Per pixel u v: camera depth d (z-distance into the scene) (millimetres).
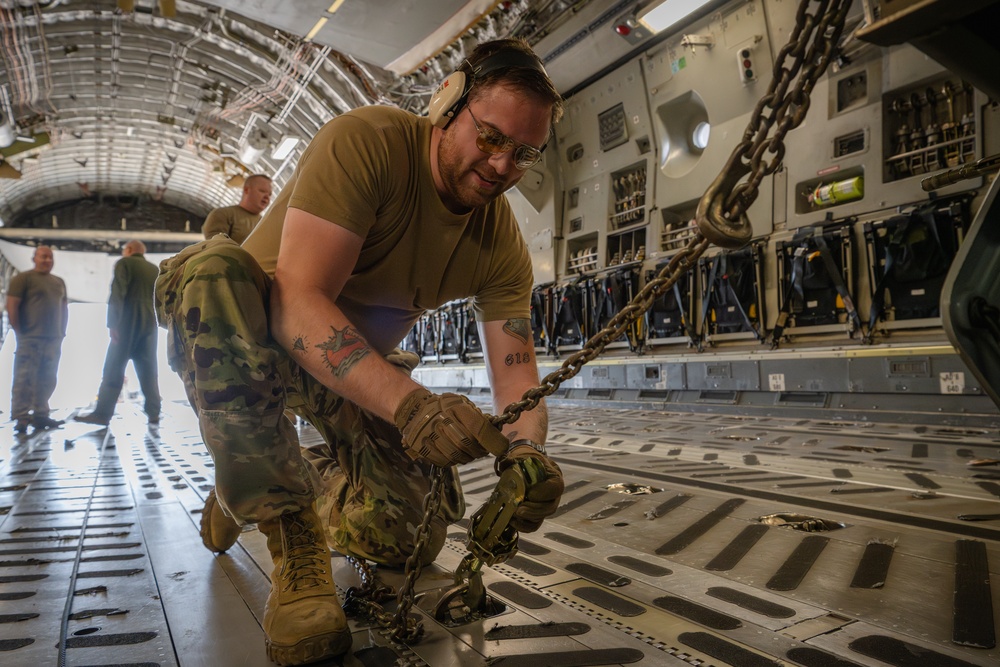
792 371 6574
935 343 5535
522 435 1544
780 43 6859
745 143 1043
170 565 2029
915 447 3963
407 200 1562
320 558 1419
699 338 7590
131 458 4910
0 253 17641
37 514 2908
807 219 6695
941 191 5684
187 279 1407
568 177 9992
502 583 1742
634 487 3068
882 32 891
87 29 10438
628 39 7895
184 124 14234
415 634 1354
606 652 1270
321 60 10531
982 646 1247
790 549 1978
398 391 1246
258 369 1391
